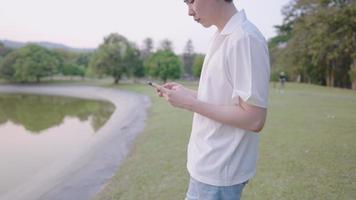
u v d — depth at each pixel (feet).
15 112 108.68
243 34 4.25
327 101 67.26
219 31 4.83
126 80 228.22
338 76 136.05
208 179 4.83
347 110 51.67
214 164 4.78
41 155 42.96
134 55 211.41
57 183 24.08
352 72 114.32
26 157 41.68
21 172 33.53
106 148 33.88
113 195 18.54
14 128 73.15
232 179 4.76
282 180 18.63
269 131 33.30
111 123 66.74
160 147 29.37
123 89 174.70
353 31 105.70
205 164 4.85
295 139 29.48
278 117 43.32
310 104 60.95
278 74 150.41
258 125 4.28
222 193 4.82
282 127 35.63
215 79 4.60
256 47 4.22
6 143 53.01
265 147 26.48
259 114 4.23
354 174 19.62
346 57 122.31
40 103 141.08
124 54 203.92
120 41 213.25
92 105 130.93
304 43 120.26
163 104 80.02
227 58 4.41
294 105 59.00
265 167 21.02
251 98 4.14
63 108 121.19
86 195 20.12
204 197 4.93
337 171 20.20
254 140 4.88
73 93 193.06
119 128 51.52
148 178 20.61
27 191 24.71
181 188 18.31
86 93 190.08
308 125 36.99
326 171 20.21
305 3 120.06
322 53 113.29
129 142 35.45
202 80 4.94
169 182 19.44
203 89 4.83
